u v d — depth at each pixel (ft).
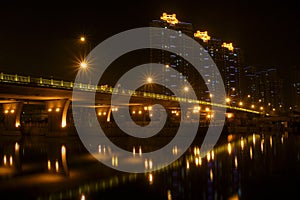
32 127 259.80
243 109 521.65
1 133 259.80
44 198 65.62
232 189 70.54
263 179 80.43
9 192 70.69
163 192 68.90
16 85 181.47
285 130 335.06
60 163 113.19
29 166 107.14
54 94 214.90
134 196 66.13
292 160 111.34
